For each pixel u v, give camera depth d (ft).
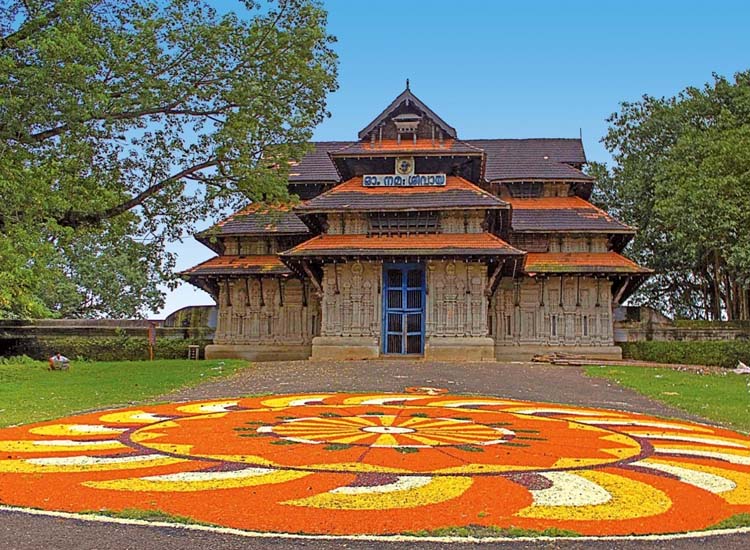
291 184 135.85
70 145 78.74
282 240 130.21
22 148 76.64
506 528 25.34
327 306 110.11
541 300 122.01
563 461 37.73
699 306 178.70
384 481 32.09
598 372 89.30
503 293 123.03
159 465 35.40
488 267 108.27
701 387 76.64
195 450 39.52
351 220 111.24
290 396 67.00
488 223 113.80
